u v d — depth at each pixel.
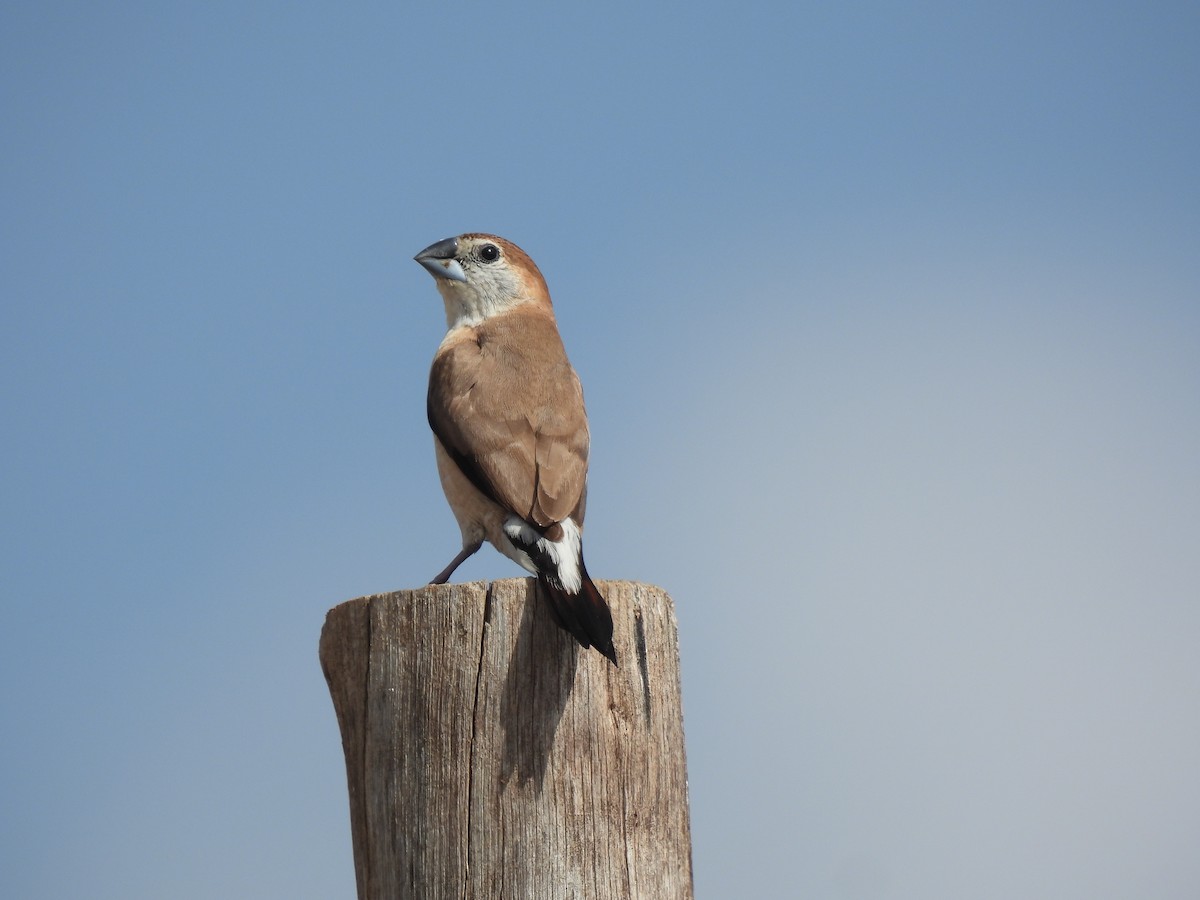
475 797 8.29
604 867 8.32
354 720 8.83
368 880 8.62
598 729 8.51
